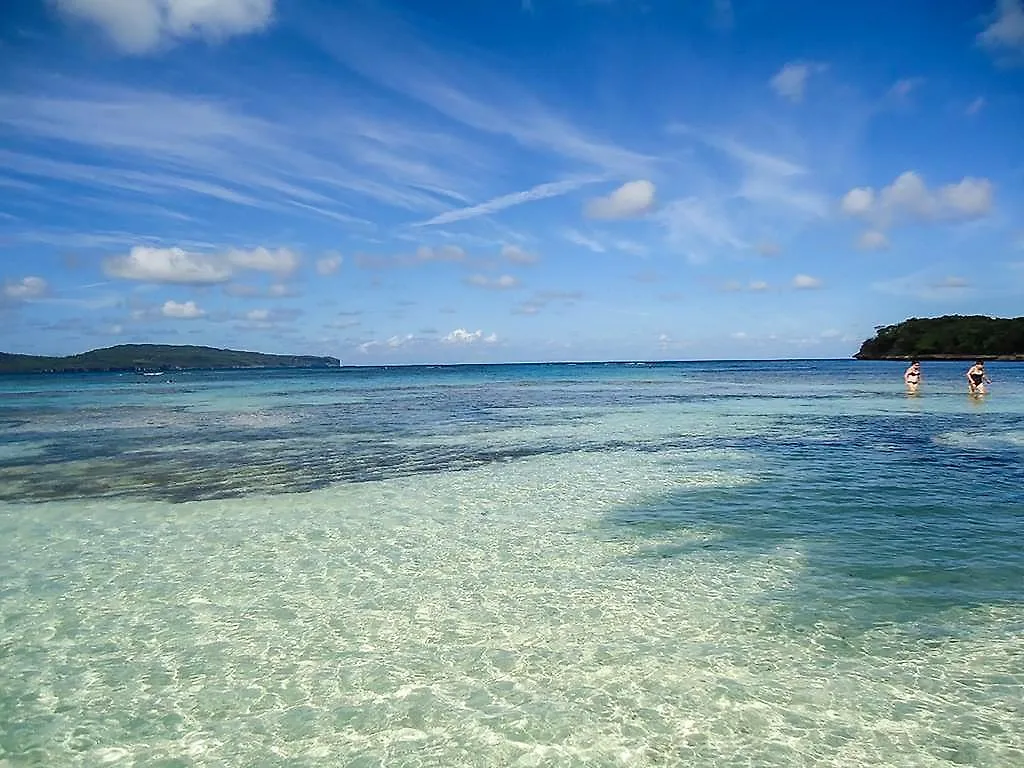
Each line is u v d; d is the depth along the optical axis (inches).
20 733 236.7
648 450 799.7
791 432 944.9
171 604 346.9
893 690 253.3
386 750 224.4
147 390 2445.9
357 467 716.0
